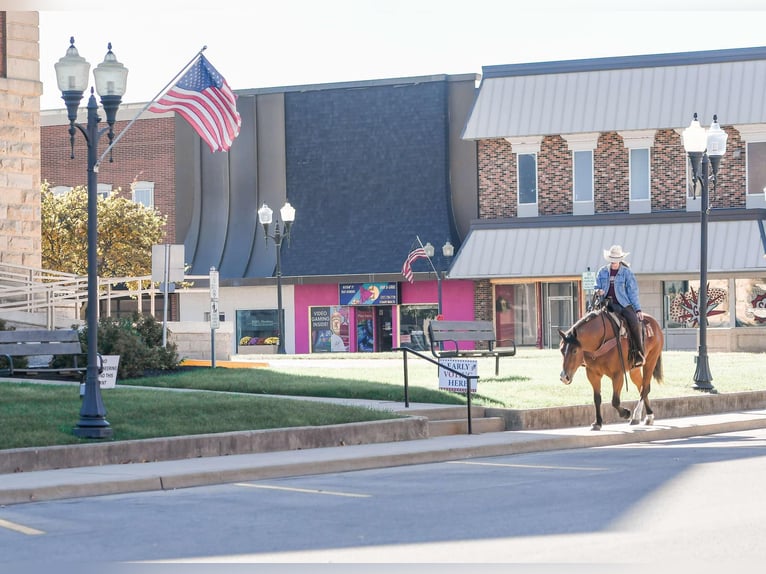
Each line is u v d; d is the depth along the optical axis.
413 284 62.06
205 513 13.52
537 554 10.36
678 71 59.06
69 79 19.42
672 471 16.30
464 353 29.39
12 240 35.50
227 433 18.94
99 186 67.19
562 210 59.88
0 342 25.34
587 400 24.81
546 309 59.66
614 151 59.31
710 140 29.19
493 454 19.95
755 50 58.59
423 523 12.27
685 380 30.33
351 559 10.48
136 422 19.62
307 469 17.53
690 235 56.81
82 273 60.72
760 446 20.25
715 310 56.84
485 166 61.25
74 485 15.30
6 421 19.05
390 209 62.97
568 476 16.08
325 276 62.50
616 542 10.82
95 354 18.75
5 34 35.62
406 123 63.34
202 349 36.78
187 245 65.38
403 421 21.03
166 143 66.31
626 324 22.41
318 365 35.88
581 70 60.59
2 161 35.25
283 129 65.00
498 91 61.03
